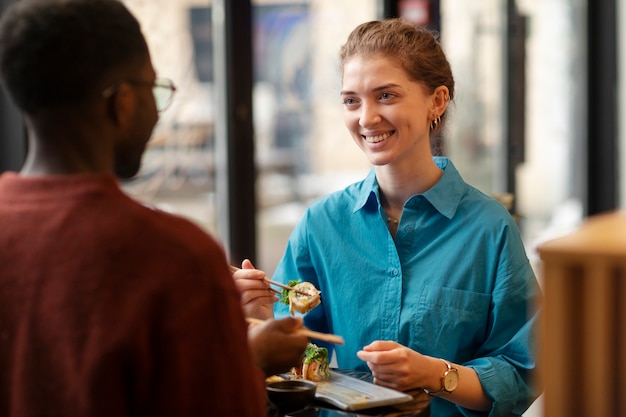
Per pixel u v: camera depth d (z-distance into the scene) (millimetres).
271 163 4191
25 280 1089
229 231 3660
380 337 1909
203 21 3539
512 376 1818
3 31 1124
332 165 4359
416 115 1864
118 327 1044
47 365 1070
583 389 958
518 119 5340
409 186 1938
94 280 1061
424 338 1878
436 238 1934
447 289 1882
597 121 5938
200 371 1065
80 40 1101
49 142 1139
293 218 4301
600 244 941
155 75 1195
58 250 1083
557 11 5672
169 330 1055
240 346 1111
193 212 3635
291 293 1871
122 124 1154
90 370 1039
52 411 1064
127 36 1135
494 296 1875
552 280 956
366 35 1905
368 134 1868
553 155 5734
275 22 4035
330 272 1995
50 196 1116
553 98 5699
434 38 1969
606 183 5945
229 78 3570
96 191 1104
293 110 4199
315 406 1584
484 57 5109
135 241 1075
